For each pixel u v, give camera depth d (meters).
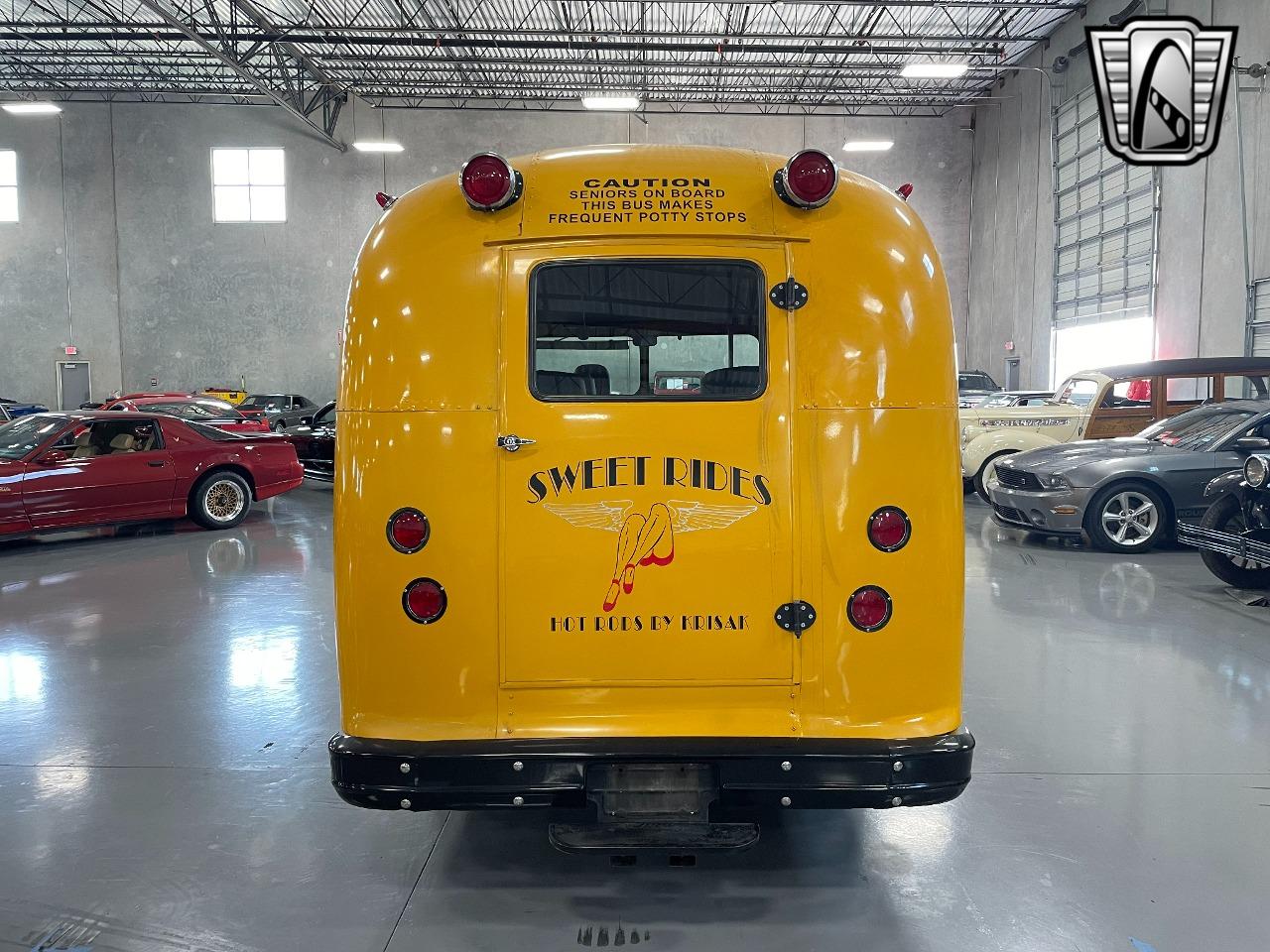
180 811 3.41
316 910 2.73
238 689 4.83
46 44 23.67
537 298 2.53
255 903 2.77
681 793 2.46
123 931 2.62
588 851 2.43
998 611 6.32
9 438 9.62
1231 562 6.77
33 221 26.64
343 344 2.60
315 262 26.66
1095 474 8.38
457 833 3.23
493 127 26.31
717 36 20.64
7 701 4.64
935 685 2.55
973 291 26.36
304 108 25.86
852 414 2.51
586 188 2.57
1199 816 3.32
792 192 2.50
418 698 2.53
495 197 2.50
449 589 2.51
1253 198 14.66
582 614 2.51
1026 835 3.18
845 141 26.23
